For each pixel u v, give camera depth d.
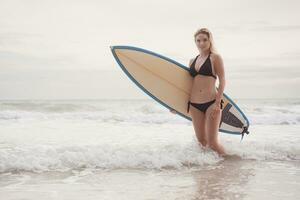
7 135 7.57
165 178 4.05
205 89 5.14
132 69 5.75
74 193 3.46
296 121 11.99
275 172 4.37
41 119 12.32
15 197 3.31
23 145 6.11
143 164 4.63
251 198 3.34
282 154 5.40
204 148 5.25
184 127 9.98
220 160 5.01
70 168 4.44
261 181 3.94
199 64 5.24
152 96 5.75
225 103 6.09
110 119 12.29
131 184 3.79
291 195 3.44
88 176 4.10
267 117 12.70
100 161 4.62
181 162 4.76
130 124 10.84
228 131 6.12
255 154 5.31
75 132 8.37
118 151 4.95
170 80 5.74
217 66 5.07
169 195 3.41
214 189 3.62
